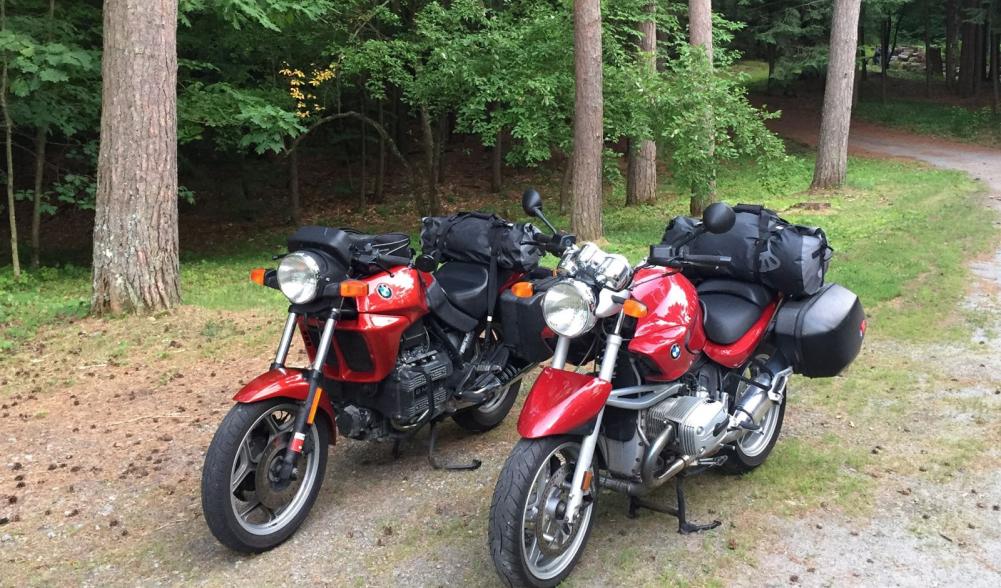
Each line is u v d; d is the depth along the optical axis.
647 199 19.22
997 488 4.07
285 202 21.69
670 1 20.88
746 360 4.04
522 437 3.11
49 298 9.78
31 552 3.75
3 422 5.36
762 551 3.53
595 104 12.53
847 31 17.91
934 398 5.35
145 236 8.14
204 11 12.09
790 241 3.96
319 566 3.54
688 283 3.69
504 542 3.03
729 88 14.94
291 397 3.63
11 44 9.94
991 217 13.10
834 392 5.50
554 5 14.85
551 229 3.89
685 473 3.69
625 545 3.60
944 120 31.66
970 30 35.91
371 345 3.82
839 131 18.38
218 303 8.73
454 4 14.51
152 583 3.46
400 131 24.89
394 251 4.05
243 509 3.70
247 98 12.55
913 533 3.66
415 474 4.44
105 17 7.97
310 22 14.55
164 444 4.97
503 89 14.15
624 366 3.52
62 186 13.12
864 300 7.75
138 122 8.01
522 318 3.77
